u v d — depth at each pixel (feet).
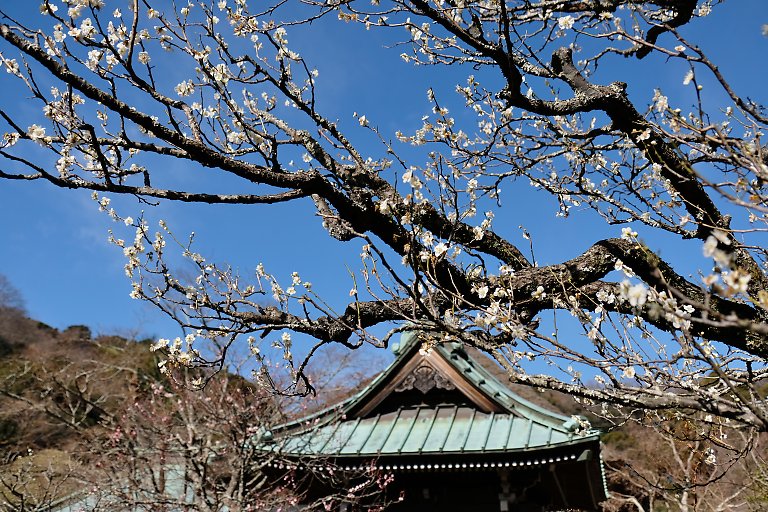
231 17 16.43
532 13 16.15
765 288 14.06
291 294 15.53
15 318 133.28
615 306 13.93
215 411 34.12
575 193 18.22
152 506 33.45
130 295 15.14
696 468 30.73
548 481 38.27
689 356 9.71
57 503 42.78
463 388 41.47
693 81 12.37
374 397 42.83
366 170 15.42
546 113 16.42
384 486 38.52
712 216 16.28
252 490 34.40
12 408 62.08
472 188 15.89
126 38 14.40
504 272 14.58
